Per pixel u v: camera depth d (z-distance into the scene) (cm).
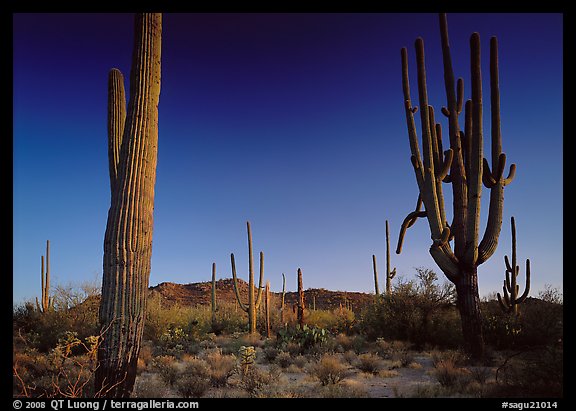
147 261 762
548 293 1478
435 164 1327
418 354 1403
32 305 2016
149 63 809
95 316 1647
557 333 1279
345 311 2488
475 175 1234
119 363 708
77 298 1762
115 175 868
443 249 1254
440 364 1002
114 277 730
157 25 831
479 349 1199
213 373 1005
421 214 1463
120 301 725
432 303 1562
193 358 1409
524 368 843
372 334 1661
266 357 1388
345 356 1284
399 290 1655
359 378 1047
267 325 2211
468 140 1298
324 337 1533
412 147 1341
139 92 796
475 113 1239
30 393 789
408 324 1553
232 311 2766
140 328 738
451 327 1509
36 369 967
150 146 793
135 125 786
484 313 1541
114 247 737
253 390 888
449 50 1341
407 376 1062
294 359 1311
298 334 1584
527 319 1415
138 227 753
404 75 1378
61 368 762
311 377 1032
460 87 1388
